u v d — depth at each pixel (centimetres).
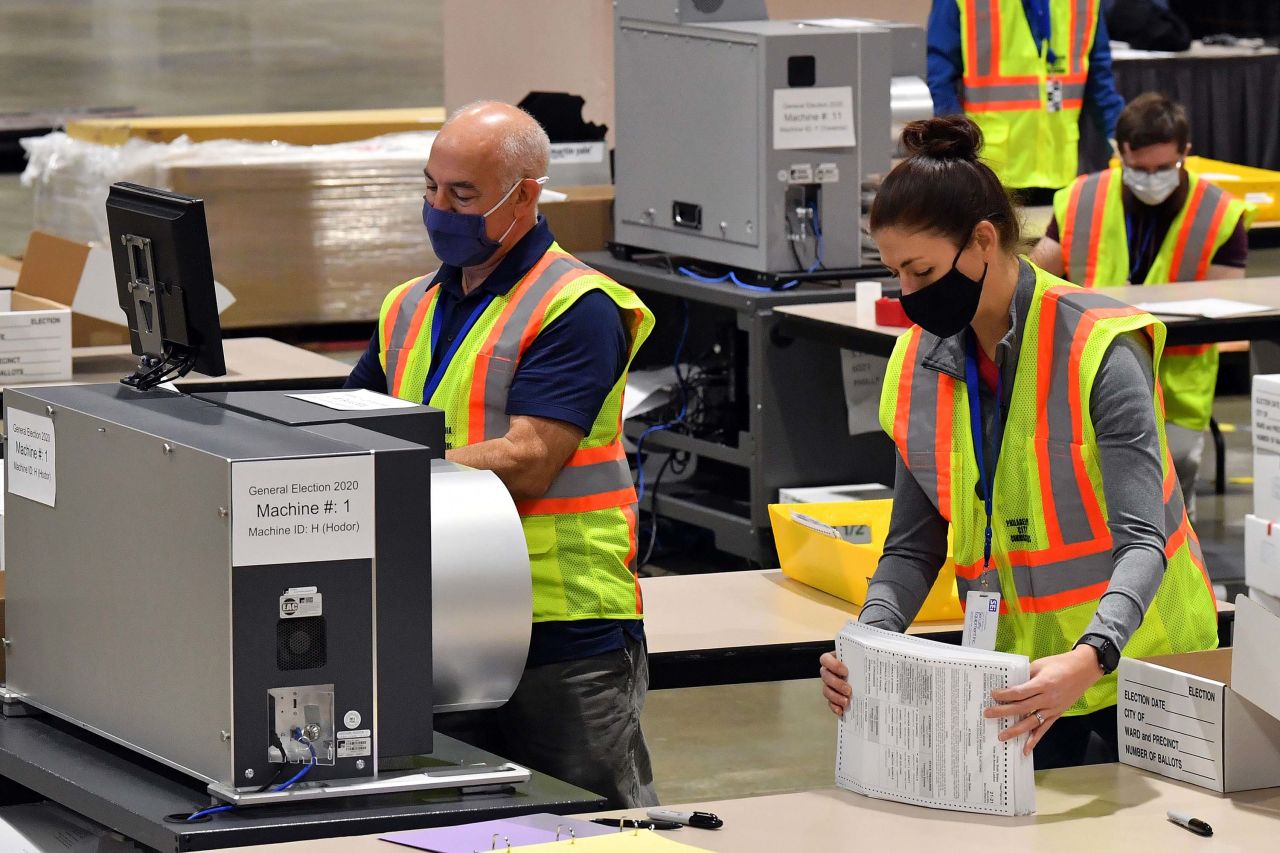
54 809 495
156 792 426
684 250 1112
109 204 498
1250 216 1114
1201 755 468
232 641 405
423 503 424
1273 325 964
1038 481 508
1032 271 503
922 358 526
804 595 727
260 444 416
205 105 3117
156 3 4394
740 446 1080
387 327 624
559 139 1368
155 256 485
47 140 1391
